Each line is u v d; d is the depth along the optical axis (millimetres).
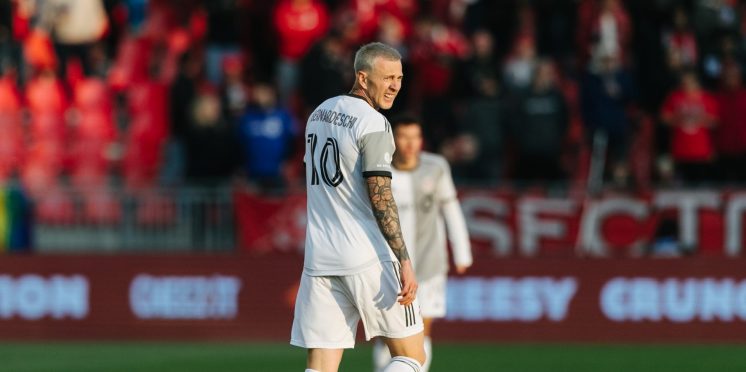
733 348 44719
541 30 58281
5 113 53406
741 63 55375
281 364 40625
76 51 58344
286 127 50844
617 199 46594
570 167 53062
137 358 42438
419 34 53969
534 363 40625
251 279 47656
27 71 57906
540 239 46969
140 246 48219
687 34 55906
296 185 49438
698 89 51688
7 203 48312
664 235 46406
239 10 60375
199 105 51406
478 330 46812
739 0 58406
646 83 55781
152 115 54156
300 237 47719
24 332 48344
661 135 52188
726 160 51500
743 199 45938
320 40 52875
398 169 30406
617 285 46406
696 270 46031
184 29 59875
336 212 21703
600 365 40062
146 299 48031
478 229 47188
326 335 22000
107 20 61438
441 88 53125
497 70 54750
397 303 21672
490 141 51344
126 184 48719
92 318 48156
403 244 21172
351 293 21719
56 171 53719
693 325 46062
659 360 41375
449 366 39781
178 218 48000
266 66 59875
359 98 21766
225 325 47750
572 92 56344
